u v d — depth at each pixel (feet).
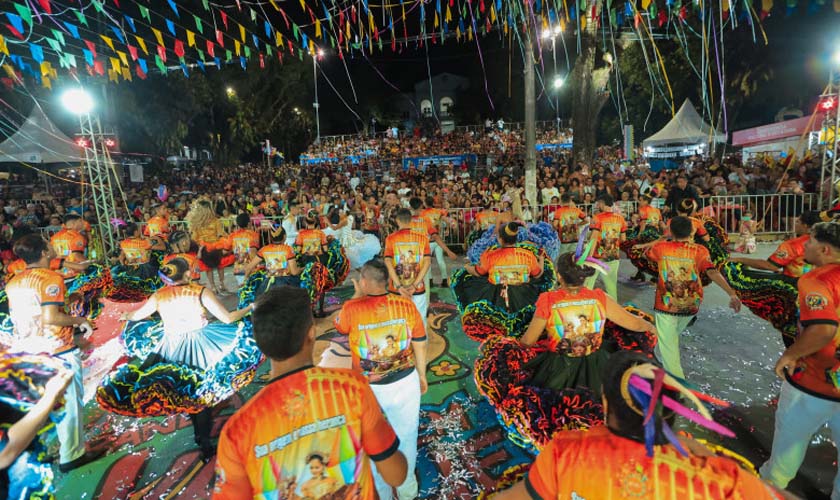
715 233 21.13
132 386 11.16
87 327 12.05
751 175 43.93
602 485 4.07
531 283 15.67
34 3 16.85
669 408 4.20
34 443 6.72
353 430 5.10
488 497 6.63
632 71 71.05
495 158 97.09
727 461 4.00
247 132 105.09
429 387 15.53
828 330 8.05
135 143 85.35
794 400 8.96
